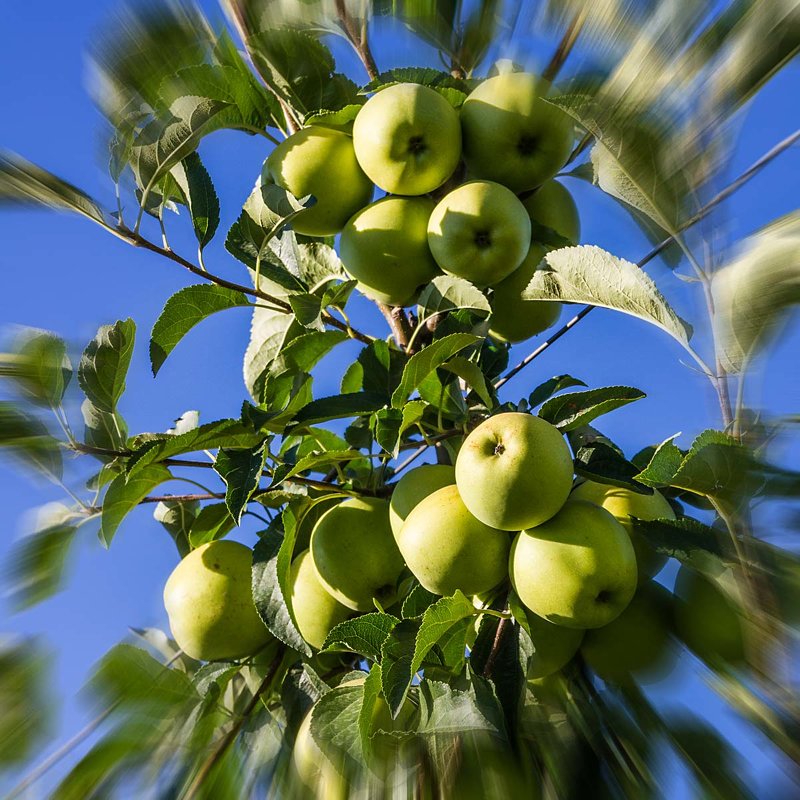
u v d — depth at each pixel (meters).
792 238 1.69
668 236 1.87
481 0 2.03
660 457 1.83
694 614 1.83
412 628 1.82
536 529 1.83
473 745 1.80
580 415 1.88
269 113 2.04
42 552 1.96
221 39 2.02
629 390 1.88
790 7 1.68
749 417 1.73
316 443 2.01
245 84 2.01
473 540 1.84
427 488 1.89
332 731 1.83
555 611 1.82
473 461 1.82
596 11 1.72
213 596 1.96
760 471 1.73
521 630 1.84
